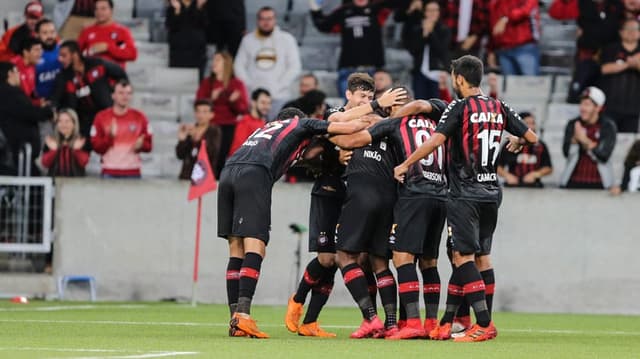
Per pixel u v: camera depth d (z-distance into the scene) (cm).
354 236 2931
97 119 5381
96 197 5066
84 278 5044
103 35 5800
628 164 5134
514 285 5000
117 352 2350
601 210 4981
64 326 3356
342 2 6166
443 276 4888
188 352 2355
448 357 2322
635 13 5781
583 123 5294
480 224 2891
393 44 6469
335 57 6500
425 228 2898
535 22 6078
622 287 4978
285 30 6594
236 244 2950
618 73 5775
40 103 5628
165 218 5072
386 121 2936
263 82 5884
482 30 6053
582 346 2783
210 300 5028
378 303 4941
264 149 2878
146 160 5919
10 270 5094
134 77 6244
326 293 3098
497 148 2859
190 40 6175
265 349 2464
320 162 3058
